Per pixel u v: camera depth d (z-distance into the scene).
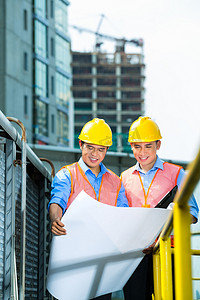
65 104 68.75
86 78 118.94
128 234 3.89
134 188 4.68
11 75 58.69
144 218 3.86
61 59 68.44
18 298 4.23
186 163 8.02
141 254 4.20
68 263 3.91
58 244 3.85
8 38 58.66
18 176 4.41
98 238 3.84
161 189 4.62
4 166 3.95
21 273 4.01
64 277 3.98
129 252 4.06
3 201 3.88
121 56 119.69
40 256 5.43
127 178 4.75
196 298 7.16
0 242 3.77
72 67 119.19
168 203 4.34
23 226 4.01
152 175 4.67
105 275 4.10
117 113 117.38
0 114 3.45
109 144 4.25
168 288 3.55
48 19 65.69
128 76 119.31
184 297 1.83
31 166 4.98
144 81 117.81
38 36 63.59
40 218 5.49
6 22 58.53
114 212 3.76
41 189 5.53
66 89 69.50
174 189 4.30
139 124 4.64
